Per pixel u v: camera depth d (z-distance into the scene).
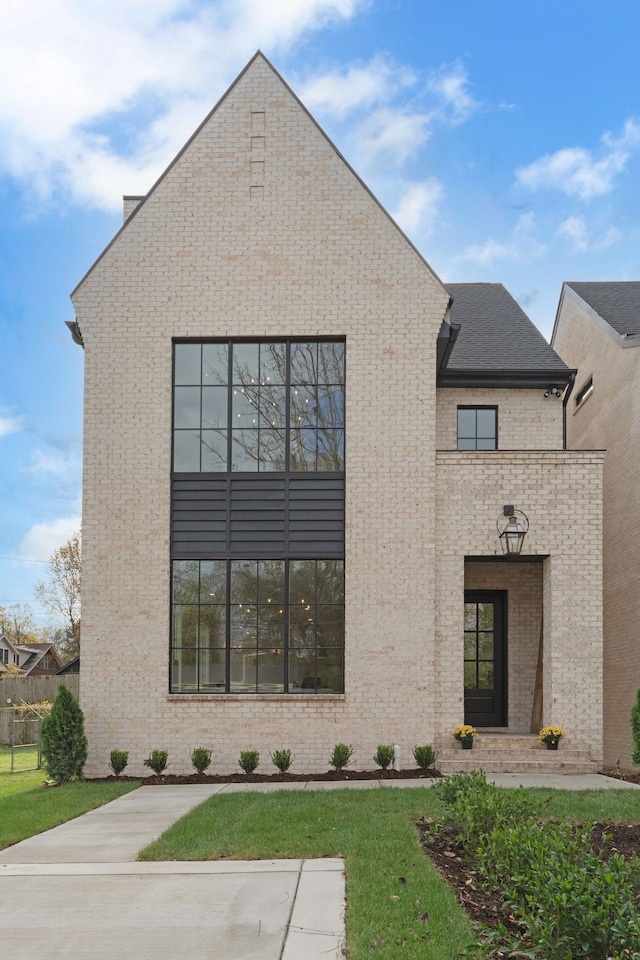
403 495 14.35
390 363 14.60
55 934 5.78
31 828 9.38
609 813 9.30
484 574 16.44
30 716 28.92
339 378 14.80
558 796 10.53
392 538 14.27
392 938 5.42
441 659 14.23
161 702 14.01
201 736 13.91
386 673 13.95
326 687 14.12
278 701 13.96
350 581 14.18
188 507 14.58
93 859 7.86
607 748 18.03
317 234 14.86
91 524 14.41
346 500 14.36
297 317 14.72
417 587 14.14
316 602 14.34
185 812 10.27
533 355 17.39
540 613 16.36
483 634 16.58
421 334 14.65
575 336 21.28
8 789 14.14
